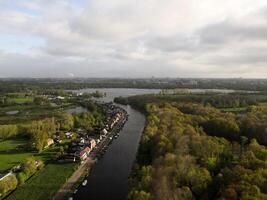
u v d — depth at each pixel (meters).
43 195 187.75
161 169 179.12
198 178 171.38
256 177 161.00
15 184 195.62
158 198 150.75
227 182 168.12
